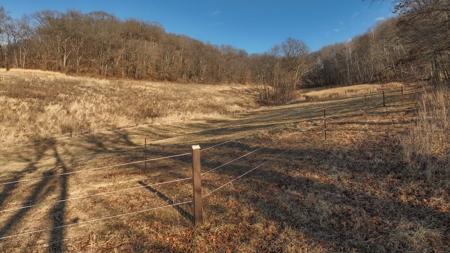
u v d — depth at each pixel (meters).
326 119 11.70
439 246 3.12
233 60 88.88
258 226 3.99
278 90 42.25
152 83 51.38
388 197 4.39
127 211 4.96
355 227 3.71
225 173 6.67
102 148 13.66
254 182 5.79
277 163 6.79
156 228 4.20
